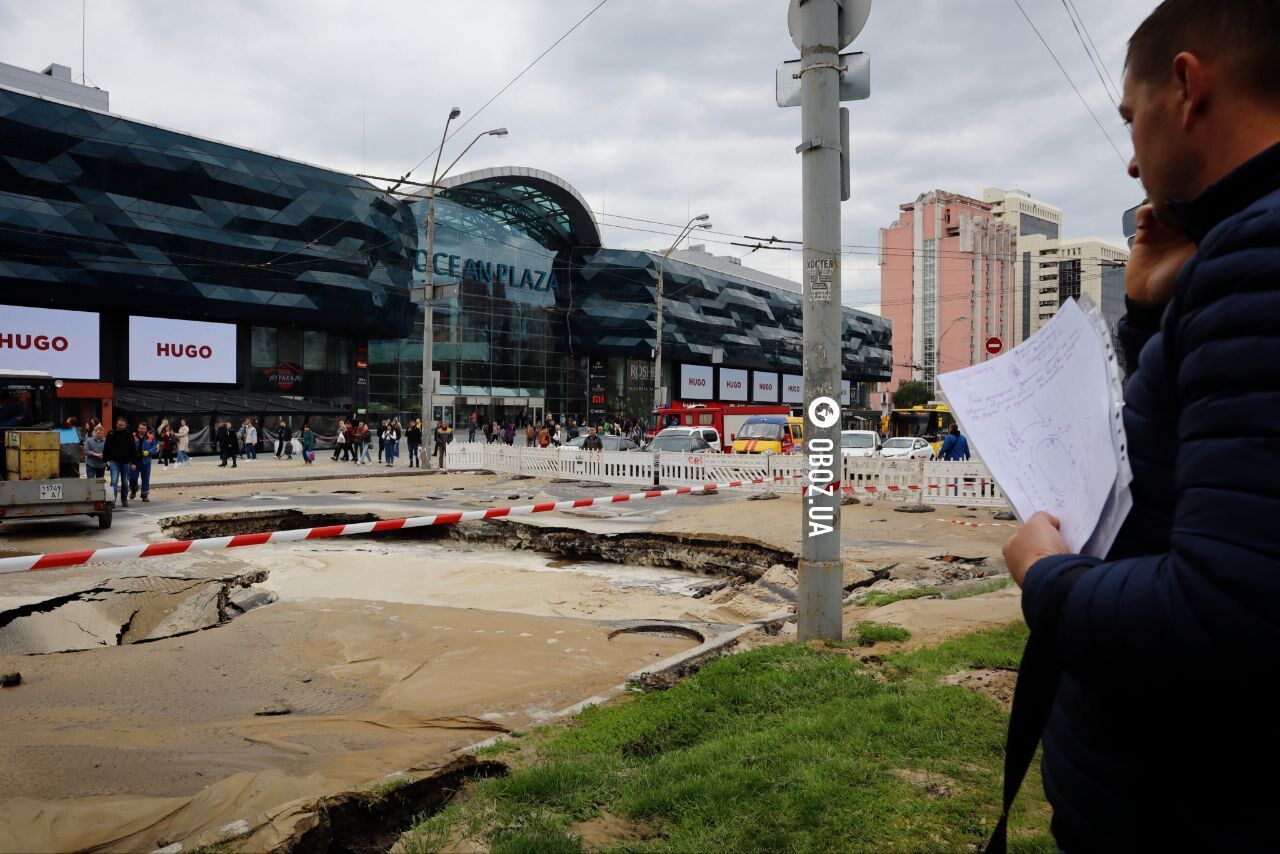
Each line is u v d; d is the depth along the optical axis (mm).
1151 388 965
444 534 13977
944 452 16969
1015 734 992
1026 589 947
